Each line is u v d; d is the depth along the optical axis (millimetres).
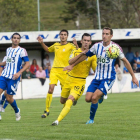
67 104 18125
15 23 62125
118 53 17672
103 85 17984
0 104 24828
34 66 51562
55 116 23547
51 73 25234
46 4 91562
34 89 47688
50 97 23859
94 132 15258
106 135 14430
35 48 56125
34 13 64375
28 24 62906
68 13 70938
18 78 20547
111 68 18156
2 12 61969
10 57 20453
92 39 53188
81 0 66938
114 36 54062
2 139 13891
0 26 61531
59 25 71250
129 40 56562
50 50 25719
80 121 19891
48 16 79250
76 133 15070
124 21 65875
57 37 52844
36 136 14523
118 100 35812
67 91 20891
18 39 20672
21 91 47219
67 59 25141
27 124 19094
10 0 62094
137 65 56031
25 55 20547
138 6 65938
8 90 20250
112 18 65562
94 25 64750
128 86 50562
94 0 65688
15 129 17000
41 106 32906
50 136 14352
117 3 66125
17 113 20953
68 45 25234
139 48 58750
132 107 27875
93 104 18297
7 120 21562
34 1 65312
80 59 18391
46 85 48156
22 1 62719
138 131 15453
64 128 16719
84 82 19734
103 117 21406
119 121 19156
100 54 18094
